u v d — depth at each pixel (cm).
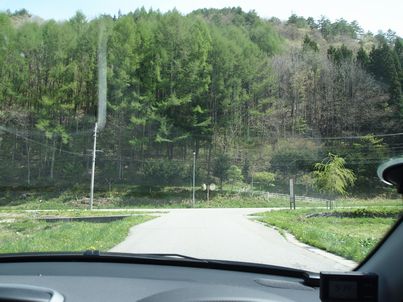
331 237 1552
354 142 6200
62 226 2338
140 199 5578
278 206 5372
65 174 5972
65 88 6075
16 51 6109
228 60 6631
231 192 5972
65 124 6159
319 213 3294
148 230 1947
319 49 9425
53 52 6134
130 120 6138
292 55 8225
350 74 7088
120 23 6309
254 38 9031
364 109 6669
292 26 12294
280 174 6378
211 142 6512
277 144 6725
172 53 6372
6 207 5097
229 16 10681
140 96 6156
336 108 6931
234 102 6675
